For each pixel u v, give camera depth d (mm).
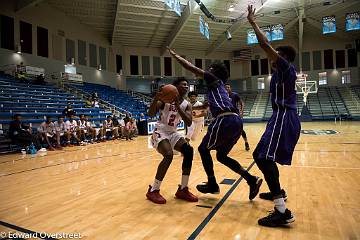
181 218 2244
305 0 16375
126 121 10211
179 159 5316
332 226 1997
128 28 18406
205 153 2779
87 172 4238
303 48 23641
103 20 17188
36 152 6953
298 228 1988
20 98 9578
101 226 2096
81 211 2443
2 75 11547
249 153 5875
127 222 2172
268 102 23484
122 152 6625
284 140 2107
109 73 19688
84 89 15328
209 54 24391
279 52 2238
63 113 9234
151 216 2299
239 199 2734
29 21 13938
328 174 3648
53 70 15133
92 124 10148
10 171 4453
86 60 17672
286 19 18953
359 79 22562
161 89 2740
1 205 2645
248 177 2629
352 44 22750
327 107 21016
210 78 2766
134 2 15117
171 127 2885
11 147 7039
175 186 3293
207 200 2723
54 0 14617
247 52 24562
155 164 4859
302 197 2695
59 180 3721
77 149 7461
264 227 2031
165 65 23000
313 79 23562
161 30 19188
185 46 23000
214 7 16516
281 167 4207
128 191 3104
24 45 13641
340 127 12930
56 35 15469
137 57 22094
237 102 5039
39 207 2570
